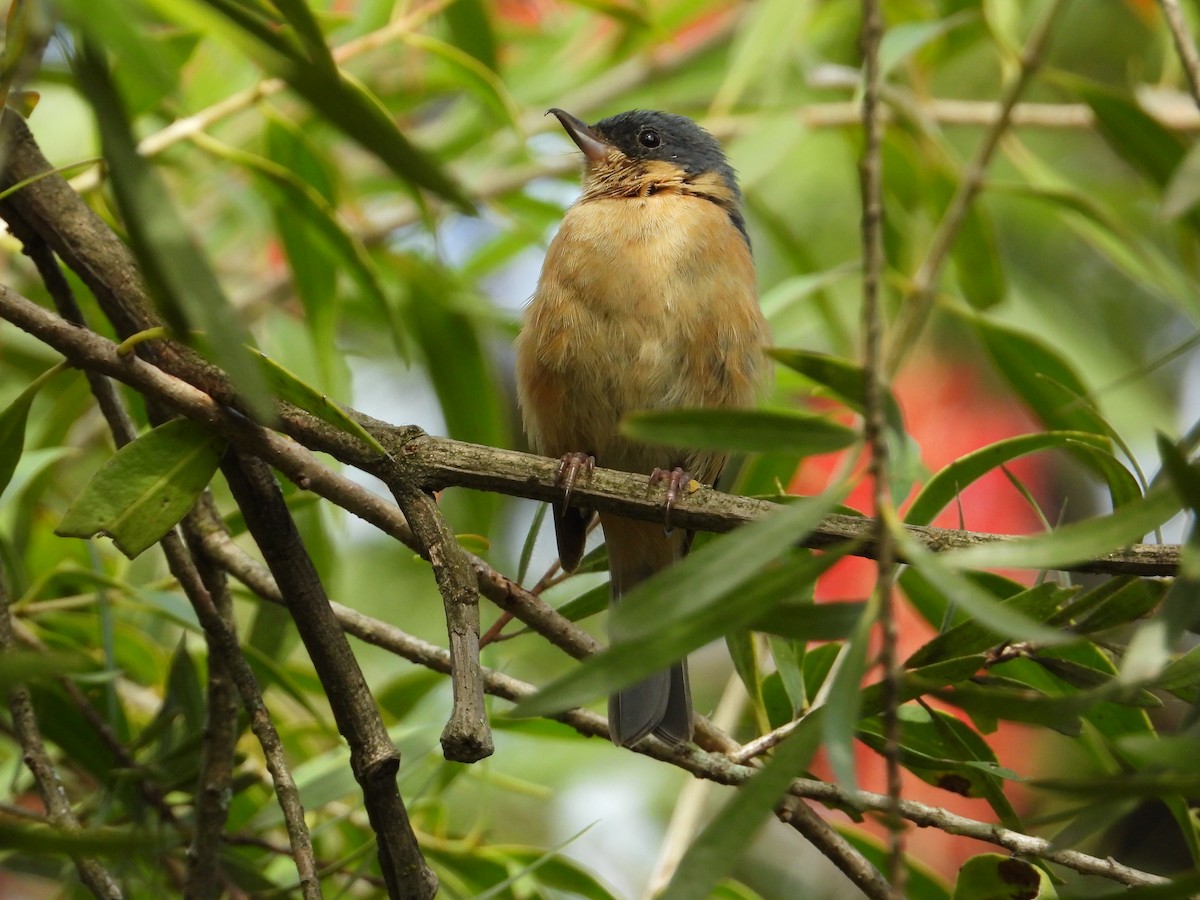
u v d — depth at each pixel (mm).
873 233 3490
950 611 5797
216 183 9188
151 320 5270
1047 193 7996
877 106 3562
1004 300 8906
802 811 5461
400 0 8062
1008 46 8000
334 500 5195
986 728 5465
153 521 4887
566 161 10297
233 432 4992
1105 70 11797
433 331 8852
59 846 3131
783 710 6312
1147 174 7914
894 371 8047
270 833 7445
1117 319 11680
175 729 6727
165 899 6133
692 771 5695
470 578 4910
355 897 7398
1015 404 10672
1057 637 3238
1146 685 4672
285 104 9188
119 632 7672
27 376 9172
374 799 4930
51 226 5352
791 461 7578
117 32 3432
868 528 5191
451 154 10094
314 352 8336
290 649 6996
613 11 8383
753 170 9062
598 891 7156
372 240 9336
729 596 3613
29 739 5434
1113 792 3447
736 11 11156
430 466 5219
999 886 5141
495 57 8680
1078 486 11172
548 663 10719
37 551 7824
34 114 8320
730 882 6773
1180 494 3527
